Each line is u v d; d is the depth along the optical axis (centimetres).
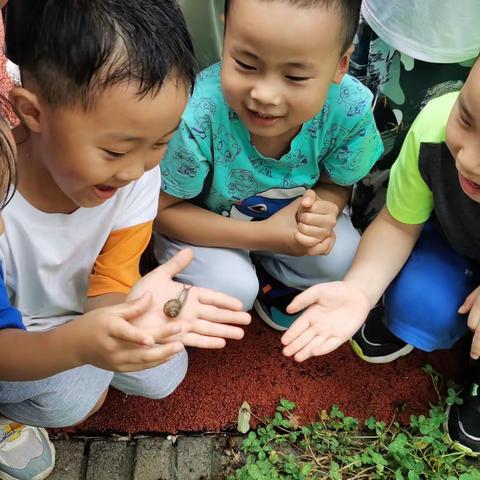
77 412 123
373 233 138
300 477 130
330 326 120
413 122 138
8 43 89
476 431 138
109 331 91
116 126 84
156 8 87
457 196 122
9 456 125
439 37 124
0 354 96
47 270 112
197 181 132
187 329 99
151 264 166
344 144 132
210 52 140
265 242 139
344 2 103
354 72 150
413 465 132
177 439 139
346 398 148
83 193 95
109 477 133
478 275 138
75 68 81
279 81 108
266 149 129
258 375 150
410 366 155
